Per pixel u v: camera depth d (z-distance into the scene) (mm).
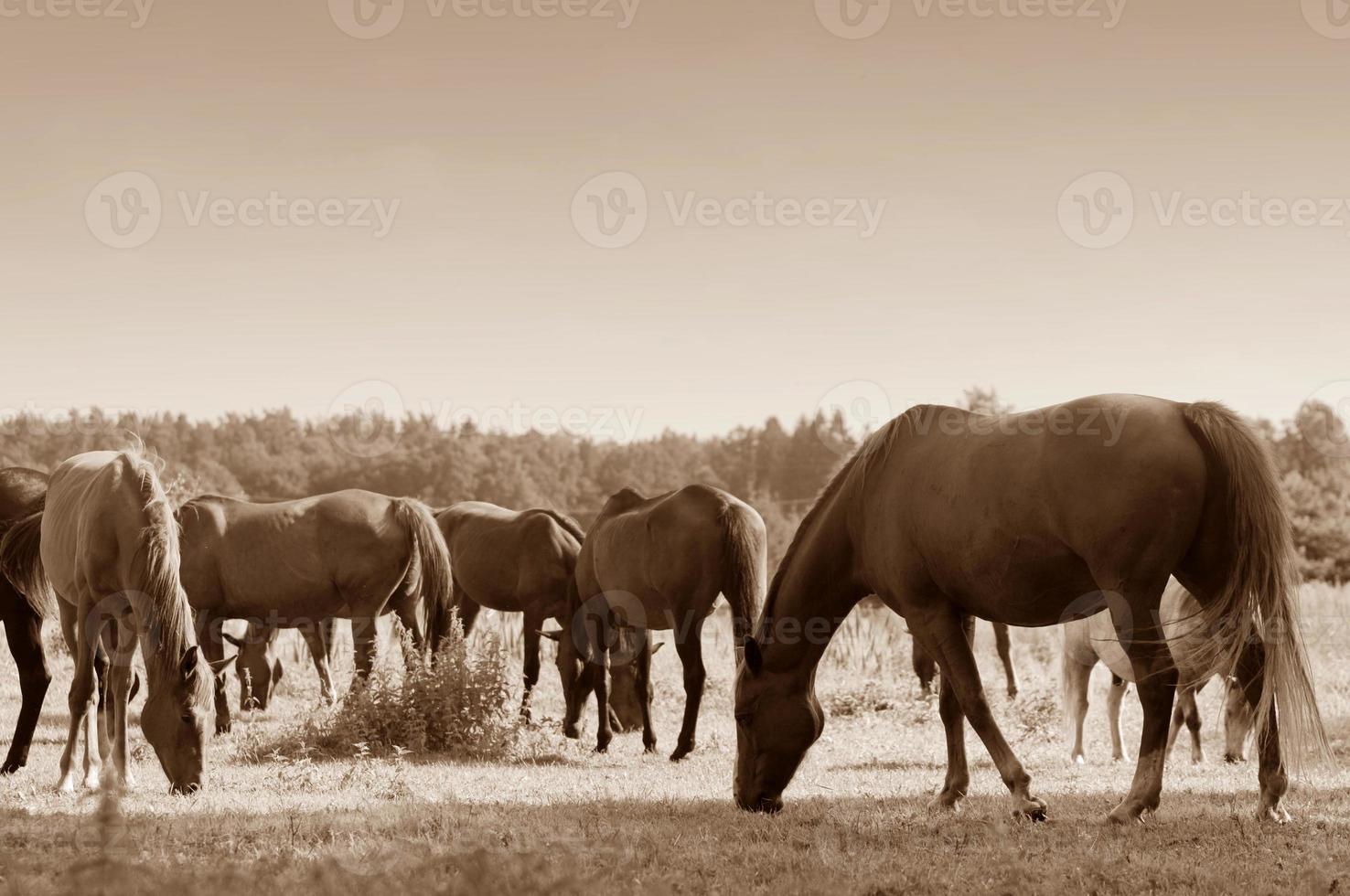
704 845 7160
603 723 14117
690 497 13586
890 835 7457
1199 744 12977
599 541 14656
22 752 11352
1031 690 18125
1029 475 7469
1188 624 10109
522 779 11172
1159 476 7082
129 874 5840
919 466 8172
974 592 7914
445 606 15281
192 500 15562
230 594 15258
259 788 10266
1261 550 7074
